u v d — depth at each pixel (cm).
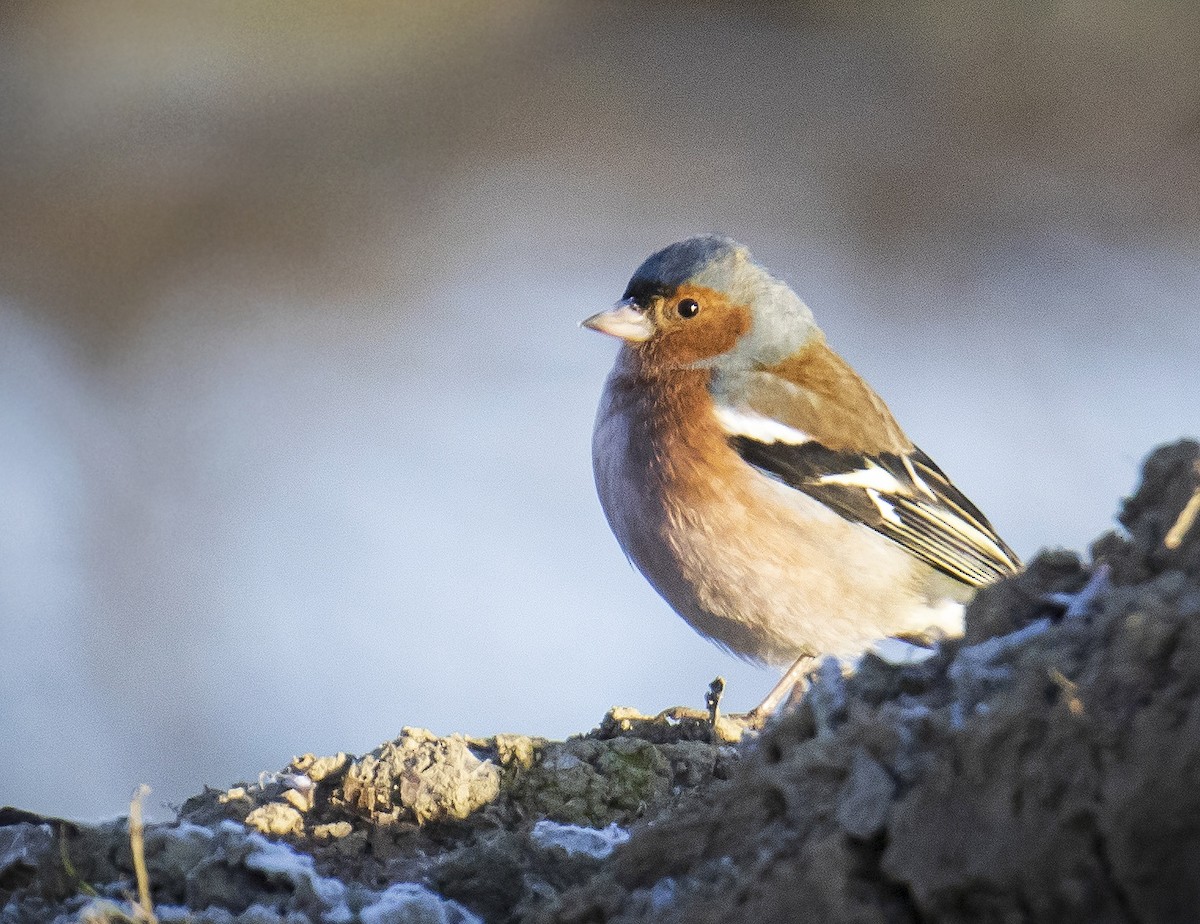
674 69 2283
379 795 540
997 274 1930
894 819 373
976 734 370
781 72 2236
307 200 2073
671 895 421
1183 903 345
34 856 509
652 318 763
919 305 1878
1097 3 2138
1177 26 2128
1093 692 368
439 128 2152
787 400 755
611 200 2106
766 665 767
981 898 360
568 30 2316
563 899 438
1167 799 348
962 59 2200
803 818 404
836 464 747
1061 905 354
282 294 1950
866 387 788
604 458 767
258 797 549
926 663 456
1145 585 420
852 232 1981
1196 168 2016
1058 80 2136
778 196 2067
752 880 393
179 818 545
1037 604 454
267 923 459
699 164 2142
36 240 1956
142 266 1934
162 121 2128
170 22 2200
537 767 554
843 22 2303
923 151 2094
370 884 506
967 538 762
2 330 1844
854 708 425
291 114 2169
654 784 555
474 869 493
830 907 372
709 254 765
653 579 767
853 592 745
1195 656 361
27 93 2127
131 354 1825
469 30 2306
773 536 736
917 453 780
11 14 2178
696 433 742
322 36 2286
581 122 2195
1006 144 2081
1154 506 474
